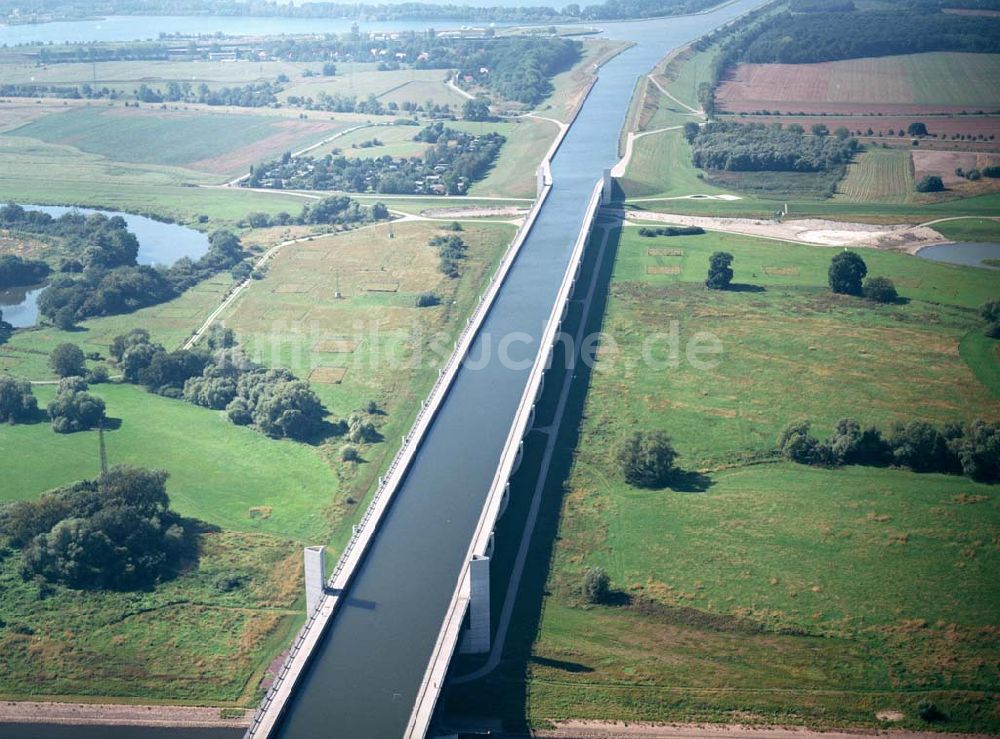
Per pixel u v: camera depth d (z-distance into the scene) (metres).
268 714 167.50
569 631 199.38
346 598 194.62
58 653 194.62
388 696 172.75
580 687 186.25
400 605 192.75
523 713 181.00
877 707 181.50
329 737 164.88
